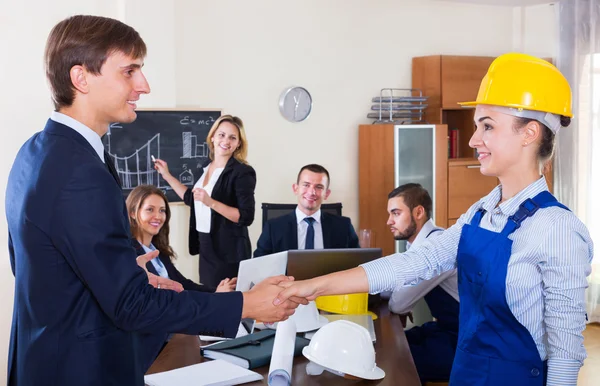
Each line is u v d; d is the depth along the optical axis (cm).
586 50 605
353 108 593
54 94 162
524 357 175
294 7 559
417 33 615
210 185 461
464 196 596
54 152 155
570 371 165
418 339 340
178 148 509
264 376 224
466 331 185
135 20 482
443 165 585
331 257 296
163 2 493
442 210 589
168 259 357
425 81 607
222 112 526
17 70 429
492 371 178
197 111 514
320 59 574
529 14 645
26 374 157
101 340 159
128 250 159
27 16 430
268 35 550
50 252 153
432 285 313
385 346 263
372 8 593
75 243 151
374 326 295
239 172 450
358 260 299
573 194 612
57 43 159
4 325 428
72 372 156
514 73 173
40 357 156
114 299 155
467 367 183
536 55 646
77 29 159
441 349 320
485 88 178
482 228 184
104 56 159
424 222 346
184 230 520
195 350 255
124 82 162
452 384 189
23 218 153
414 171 577
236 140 456
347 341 224
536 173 178
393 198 347
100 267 153
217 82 533
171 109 501
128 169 492
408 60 614
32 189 152
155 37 492
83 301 157
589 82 603
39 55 435
